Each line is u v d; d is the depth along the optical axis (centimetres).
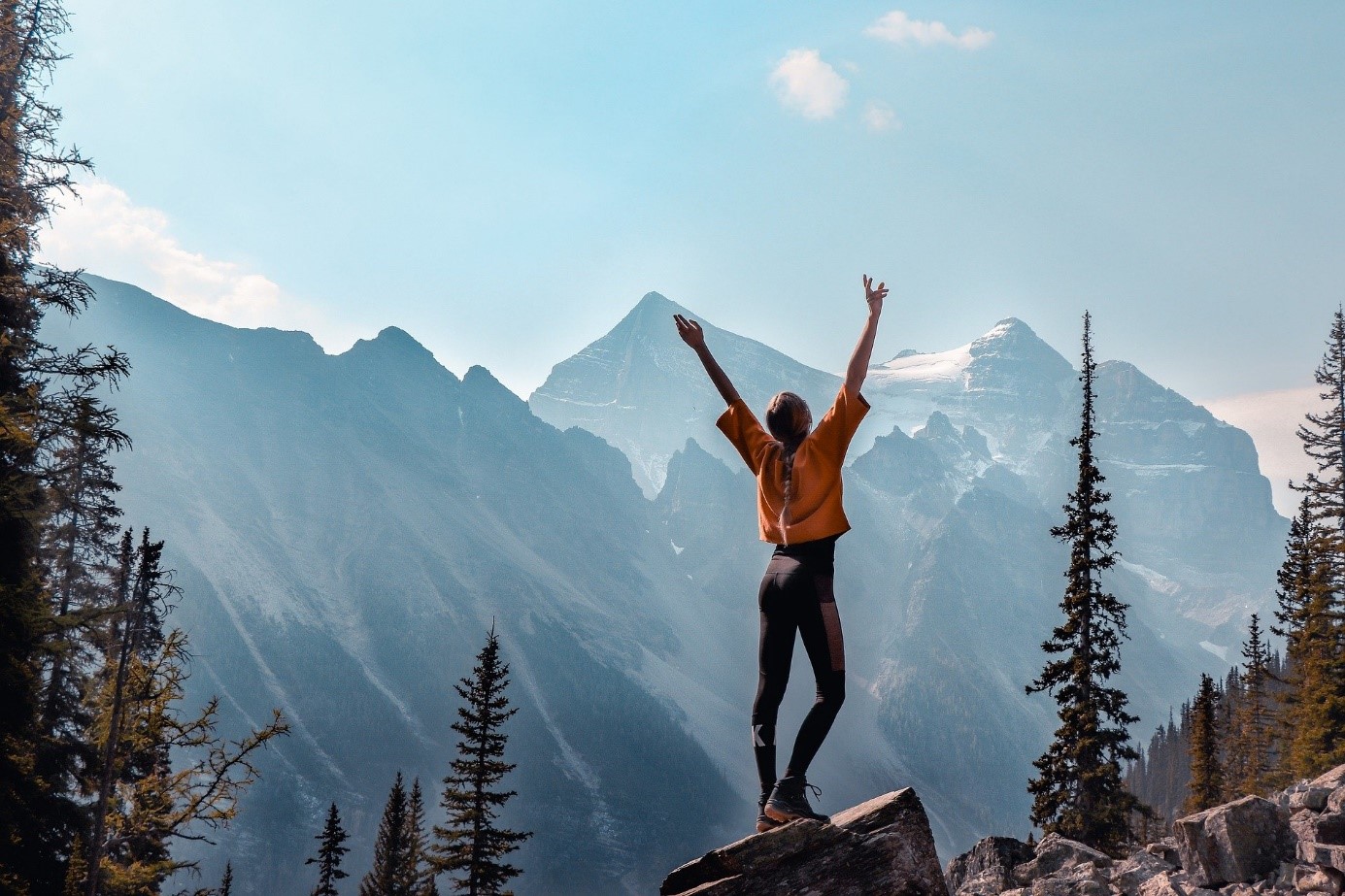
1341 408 4147
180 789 2258
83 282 2070
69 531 2547
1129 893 1117
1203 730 4547
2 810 1888
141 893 2188
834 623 517
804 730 518
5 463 1939
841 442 525
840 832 487
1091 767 2975
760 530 554
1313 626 3778
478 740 3631
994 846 1398
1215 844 1077
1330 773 1130
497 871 3512
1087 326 3256
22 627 1858
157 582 2370
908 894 468
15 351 1945
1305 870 993
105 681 2252
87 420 1914
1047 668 3102
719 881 486
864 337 536
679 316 598
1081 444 3189
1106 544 3116
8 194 1991
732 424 568
